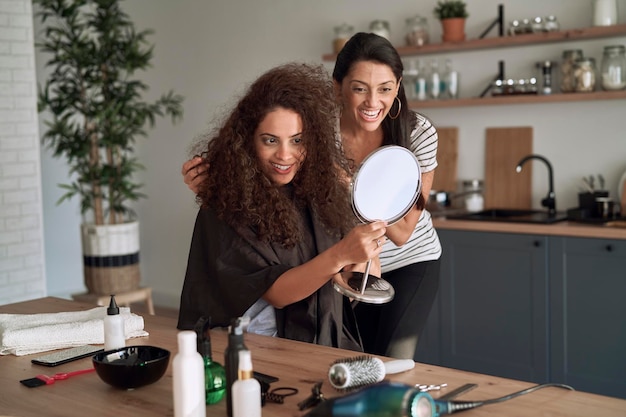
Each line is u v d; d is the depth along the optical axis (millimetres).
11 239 5043
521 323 4273
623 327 3939
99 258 5664
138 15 6746
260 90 2100
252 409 1451
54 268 6797
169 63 6566
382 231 1956
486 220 4434
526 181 4809
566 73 4441
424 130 2922
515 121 4848
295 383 1727
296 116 2092
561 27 4594
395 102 2826
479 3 4875
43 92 6547
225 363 1551
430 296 3047
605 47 4301
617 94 4203
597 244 3982
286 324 2236
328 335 2232
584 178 4520
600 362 4027
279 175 2152
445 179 5117
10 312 2508
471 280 4434
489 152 4949
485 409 1533
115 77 5652
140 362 1746
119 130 5770
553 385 1673
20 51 5023
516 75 4793
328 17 5559
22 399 1695
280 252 2203
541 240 4160
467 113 5039
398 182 1977
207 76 6324
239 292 2107
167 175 6703
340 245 1994
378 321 2975
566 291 4105
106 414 1592
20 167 5062
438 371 1778
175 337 2164
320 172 2201
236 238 2166
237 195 2141
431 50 4879
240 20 6070
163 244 6797
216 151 2188
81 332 2111
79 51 5438
